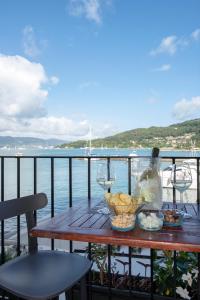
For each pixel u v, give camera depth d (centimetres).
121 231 129
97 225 139
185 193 194
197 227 135
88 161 237
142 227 132
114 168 185
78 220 148
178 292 243
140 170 159
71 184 243
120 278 270
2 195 252
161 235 124
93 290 248
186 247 114
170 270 250
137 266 289
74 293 216
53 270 164
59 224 141
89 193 237
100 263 276
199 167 210
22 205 177
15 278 154
